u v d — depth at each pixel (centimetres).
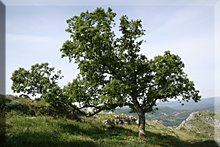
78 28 2803
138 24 3016
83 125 3081
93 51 2819
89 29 2767
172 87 2842
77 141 2094
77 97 2962
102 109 3050
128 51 3078
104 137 2655
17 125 2322
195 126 5131
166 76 2917
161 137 3441
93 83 2991
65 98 3039
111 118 4241
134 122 4562
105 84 2991
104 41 2816
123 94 2794
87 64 2906
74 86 3031
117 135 2933
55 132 2356
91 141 2222
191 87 2958
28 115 2995
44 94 3019
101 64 2955
